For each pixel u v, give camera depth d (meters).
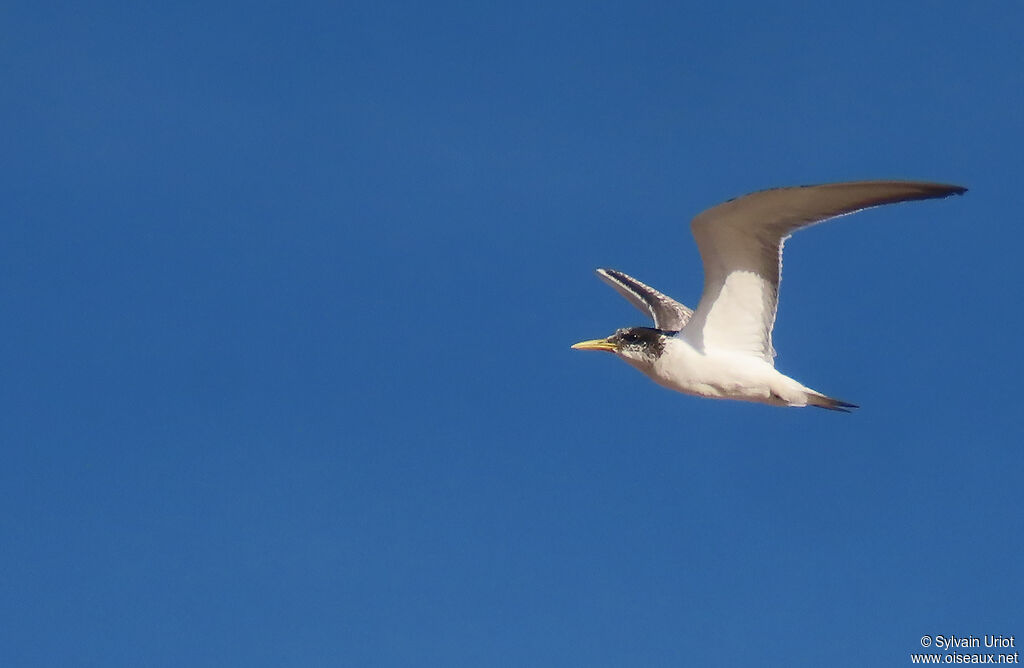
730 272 16.06
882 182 14.51
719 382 16.27
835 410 16.17
